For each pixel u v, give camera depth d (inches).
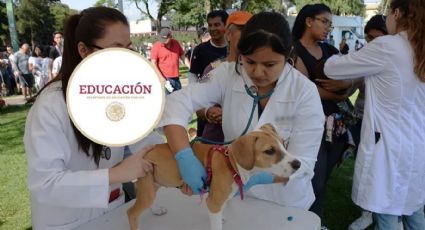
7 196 185.0
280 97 73.1
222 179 59.7
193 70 193.2
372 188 102.9
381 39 97.5
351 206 165.3
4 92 551.2
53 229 68.1
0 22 1695.4
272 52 61.2
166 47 308.7
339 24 1155.9
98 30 60.1
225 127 79.7
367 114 103.7
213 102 79.3
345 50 775.7
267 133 60.2
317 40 125.0
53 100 61.8
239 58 75.0
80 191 58.5
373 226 145.9
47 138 59.7
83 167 68.4
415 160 101.5
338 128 116.0
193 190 60.7
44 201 59.7
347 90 115.6
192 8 948.0
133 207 64.8
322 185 112.5
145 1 971.3
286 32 62.9
